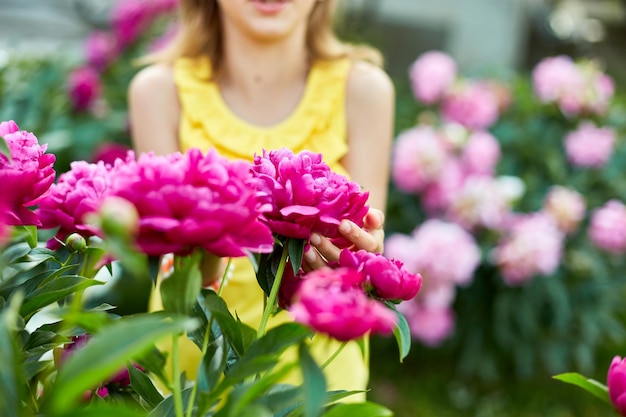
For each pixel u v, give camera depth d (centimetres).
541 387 339
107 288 220
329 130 191
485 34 518
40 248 100
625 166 351
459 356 354
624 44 741
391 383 340
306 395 71
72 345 99
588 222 340
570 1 751
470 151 325
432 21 516
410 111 393
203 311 93
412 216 340
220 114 191
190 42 200
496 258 313
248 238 84
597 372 352
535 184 345
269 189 94
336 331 72
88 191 98
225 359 86
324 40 198
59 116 345
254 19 182
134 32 408
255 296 176
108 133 350
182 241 78
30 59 393
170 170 79
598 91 346
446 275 299
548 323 335
